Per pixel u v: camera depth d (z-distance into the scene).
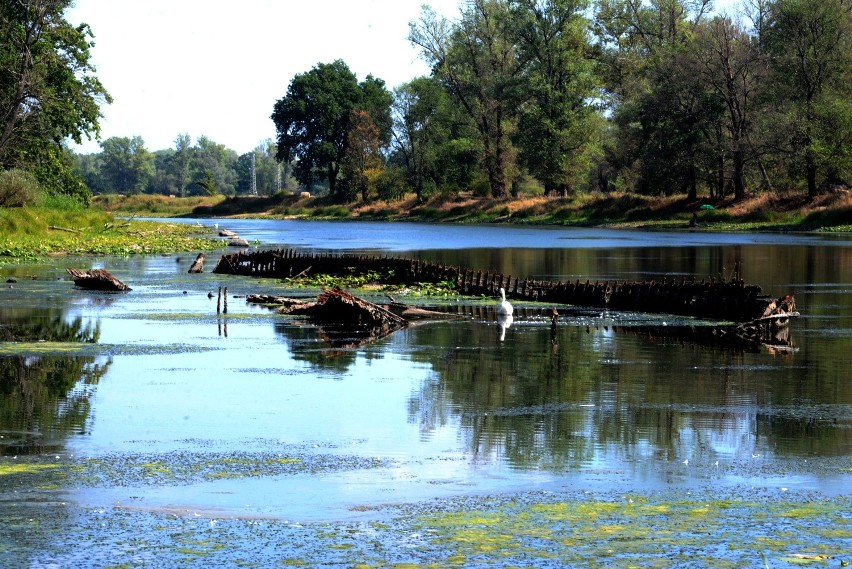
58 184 82.62
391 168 146.50
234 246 67.44
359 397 18.34
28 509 11.67
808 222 89.25
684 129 97.69
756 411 17.20
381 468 13.55
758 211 93.81
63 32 77.06
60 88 78.31
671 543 10.48
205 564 9.98
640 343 25.19
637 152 103.50
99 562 10.03
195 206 162.88
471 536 10.72
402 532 10.88
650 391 18.92
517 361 22.42
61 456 14.09
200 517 11.42
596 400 18.08
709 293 31.11
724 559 10.03
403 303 34.28
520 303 34.53
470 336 26.44
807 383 19.77
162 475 13.16
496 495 12.26
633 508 11.71
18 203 70.19
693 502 11.95
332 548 10.39
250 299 33.88
